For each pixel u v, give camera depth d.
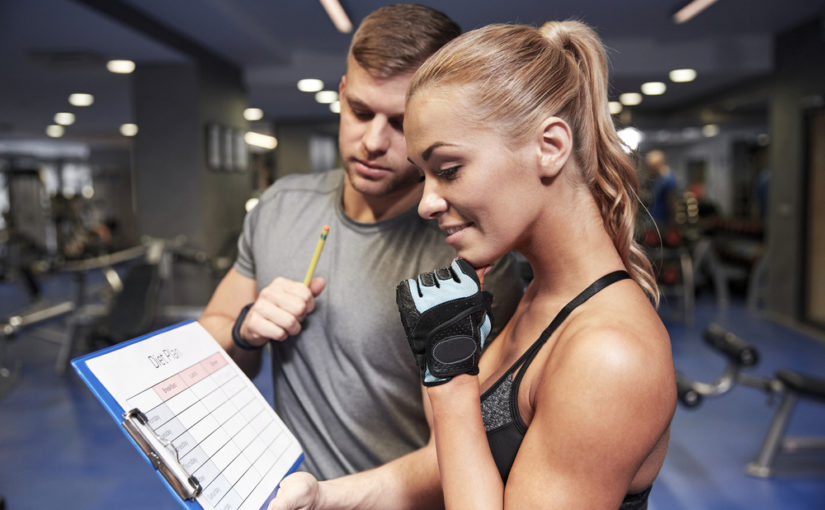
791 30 6.70
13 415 4.14
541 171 0.69
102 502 3.01
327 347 1.12
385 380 1.10
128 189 18.11
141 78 6.68
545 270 0.77
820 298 6.35
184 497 0.69
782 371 3.25
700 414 4.04
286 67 7.79
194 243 6.71
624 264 0.79
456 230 0.72
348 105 1.01
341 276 1.11
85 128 13.13
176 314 6.55
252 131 13.91
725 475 3.18
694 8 5.23
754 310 7.38
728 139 15.16
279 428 0.92
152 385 0.76
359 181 1.04
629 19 6.19
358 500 0.93
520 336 0.81
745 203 14.29
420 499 0.96
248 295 1.28
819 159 6.32
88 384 0.69
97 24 5.12
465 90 0.67
